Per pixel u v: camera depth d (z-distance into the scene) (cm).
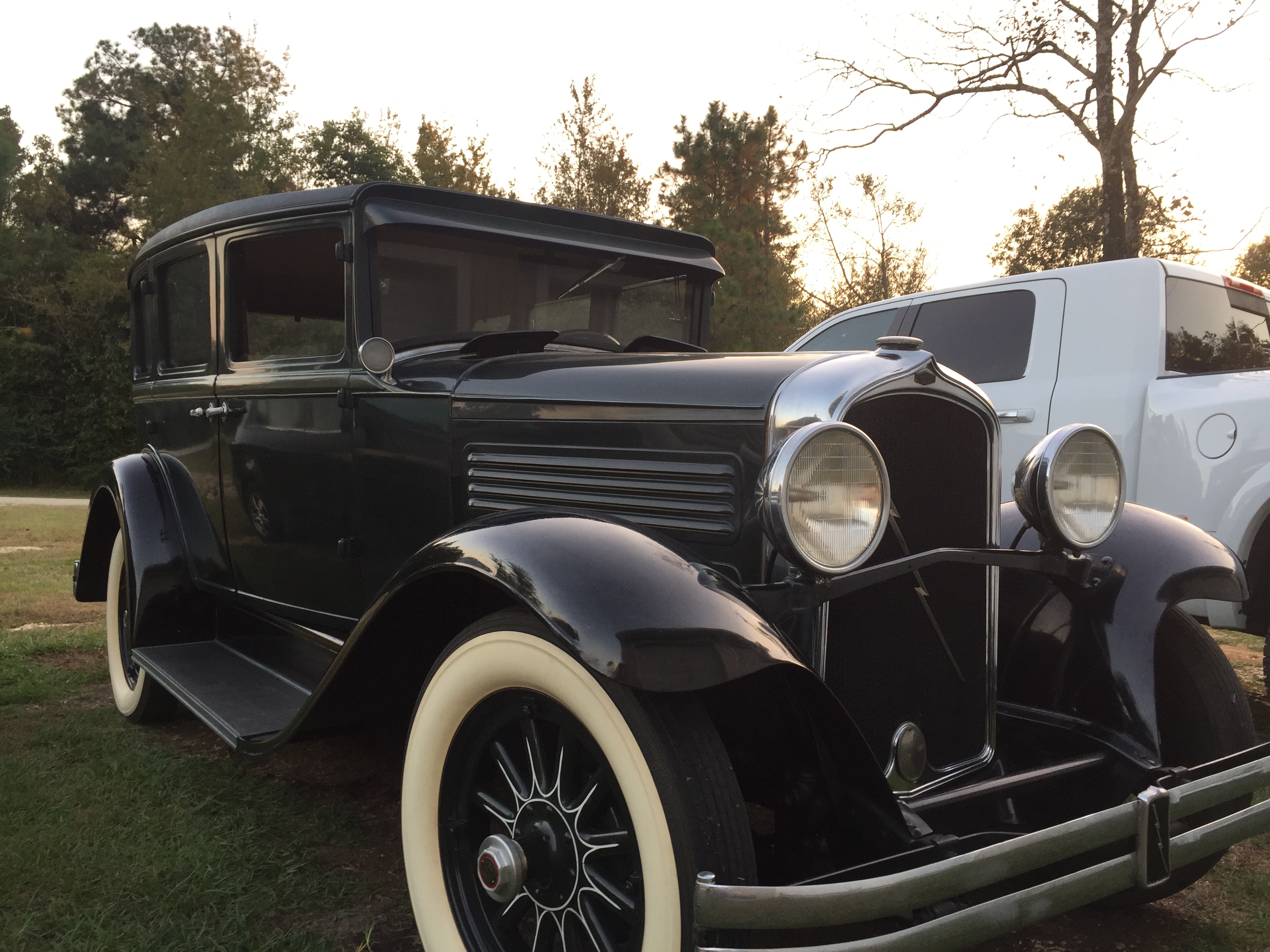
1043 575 219
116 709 370
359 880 225
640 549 164
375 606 193
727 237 2233
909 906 136
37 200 3100
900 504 188
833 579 165
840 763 165
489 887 172
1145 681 209
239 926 200
